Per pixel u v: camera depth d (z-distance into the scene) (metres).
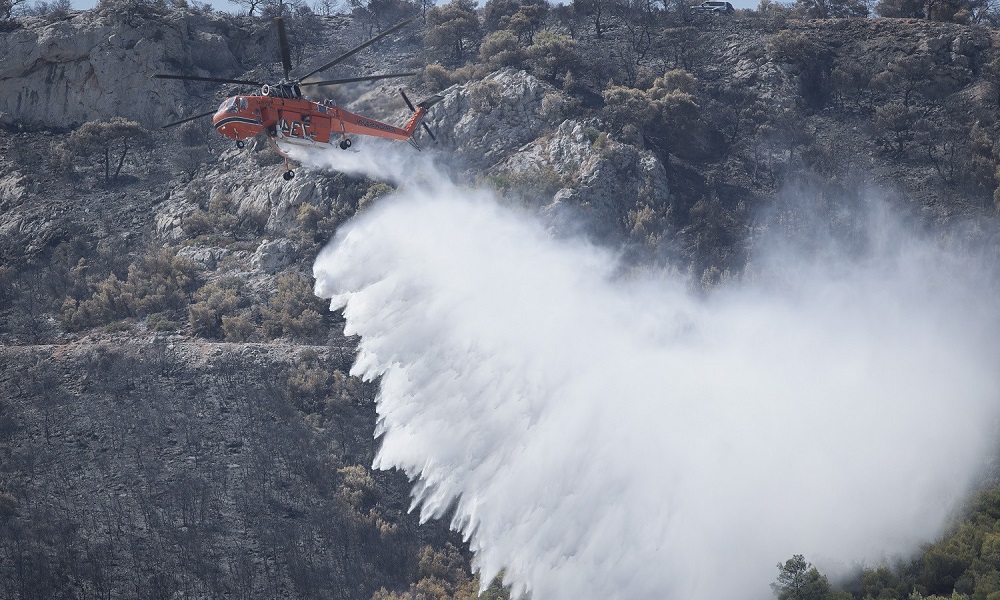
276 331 132.88
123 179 171.88
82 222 162.00
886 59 188.75
